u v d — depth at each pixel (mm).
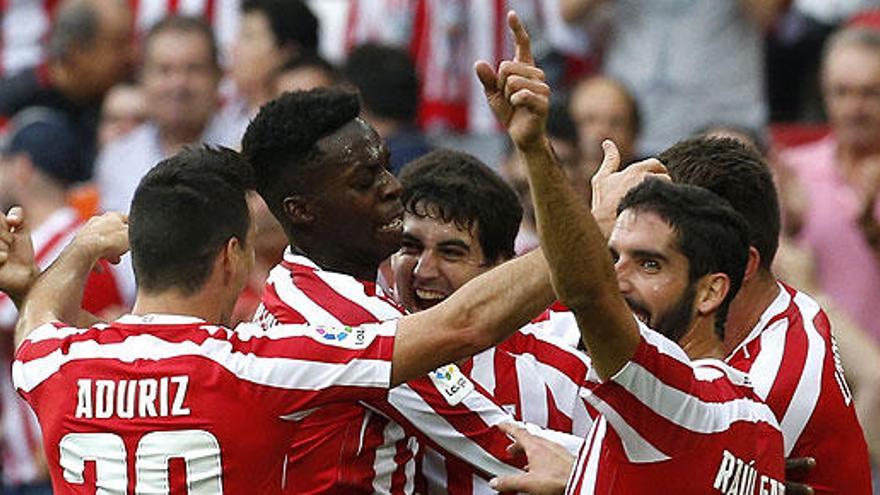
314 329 14883
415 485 16391
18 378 15250
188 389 14688
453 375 15945
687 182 16156
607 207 14758
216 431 14656
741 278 14867
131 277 25469
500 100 13852
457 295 14789
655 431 14148
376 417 15820
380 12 30625
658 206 14617
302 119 16016
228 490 14680
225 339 14852
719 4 29516
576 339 17625
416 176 16953
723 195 16141
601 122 27625
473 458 15953
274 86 28281
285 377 14680
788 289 16906
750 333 16453
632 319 13969
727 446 14445
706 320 14867
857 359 23828
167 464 14664
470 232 16828
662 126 29438
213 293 15180
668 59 29609
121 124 29812
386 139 26656
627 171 14914
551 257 13820
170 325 14930
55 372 15008
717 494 14391
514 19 13836
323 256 16172
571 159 26344
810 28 30750
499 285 14688
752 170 16188
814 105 30609
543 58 30016
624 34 29953
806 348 16297
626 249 14617
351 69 27344
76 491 14891
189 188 15133
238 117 29328
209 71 29141
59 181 28078
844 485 16359
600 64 30172
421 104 29375
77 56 31516
